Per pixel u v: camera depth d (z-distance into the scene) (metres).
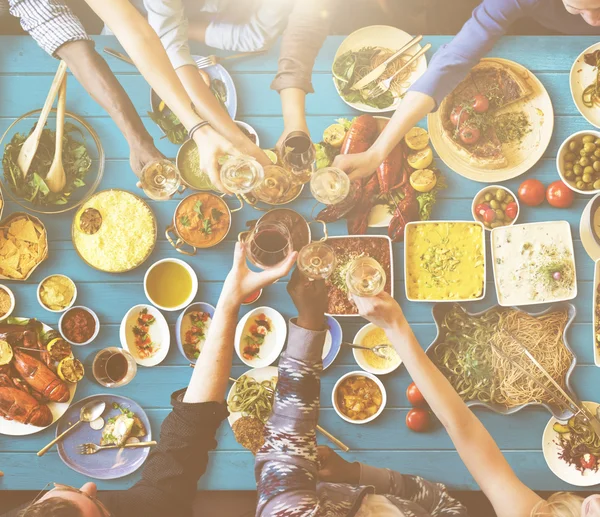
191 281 2.05
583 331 2.07
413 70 2.11
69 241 2.06
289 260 1.08
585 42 2.12
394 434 2.02
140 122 2.04
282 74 2.06
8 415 1.95
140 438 2.01
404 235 2.06
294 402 1.05
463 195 2.10
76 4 2.28
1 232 2.02
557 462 2.00
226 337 1.10
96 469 1.98
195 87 1.98
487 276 2.09
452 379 2.05
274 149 2.08
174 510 1.06
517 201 2.06
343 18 2.42
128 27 1.90
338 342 2.03
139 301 2.06
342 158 2.04
